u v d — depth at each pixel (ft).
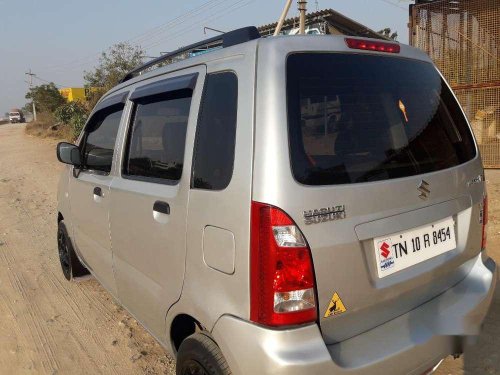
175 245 7.98
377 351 6.72
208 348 7.25
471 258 8.66
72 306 14.30
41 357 11.49
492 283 8.59
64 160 12.90
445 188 7.84
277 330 6.22
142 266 9.33
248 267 6.39
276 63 6.64
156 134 9.14
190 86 8.10
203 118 7.66
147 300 9.25
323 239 6.30
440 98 8.77
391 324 7.24
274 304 6.21
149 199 8.77
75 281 16.12
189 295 7.64
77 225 13.60
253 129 6.55
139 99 10.03
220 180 7.01
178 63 9.00
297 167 6.32
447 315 7.71
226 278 6.80
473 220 8.50
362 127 7.18
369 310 6.96
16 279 16.84
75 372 10.78
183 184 7.82
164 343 8.93
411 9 34.45
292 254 6.15
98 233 11.66
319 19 48.93
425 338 7.18
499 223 18.99
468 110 33.06
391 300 7.21
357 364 6.43
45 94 134.41
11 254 19.94
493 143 31.53
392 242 7.06
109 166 11.19
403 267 7.23
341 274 6.48
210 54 7.93
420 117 8.11
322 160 6.57
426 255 7.59
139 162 9.76
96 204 11.51
